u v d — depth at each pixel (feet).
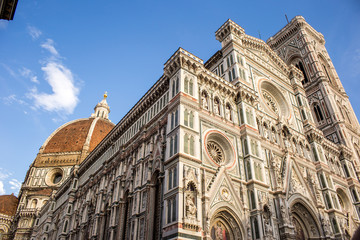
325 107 241.55
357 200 170.71
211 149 109.60
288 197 116.67
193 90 112.16
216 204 93.15
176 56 116.78
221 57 151.23
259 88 147.74
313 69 264.93
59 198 233.35
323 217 126.31
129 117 152.87
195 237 81.20
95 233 137.80
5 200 372.79
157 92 130.11
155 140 117.50
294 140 148.97
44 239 218.59
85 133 426.10
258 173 111.55
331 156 180.34
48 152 389.60
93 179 176.45
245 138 117.91
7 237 313.12
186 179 88.48
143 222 102.99
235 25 152.46
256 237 96.32
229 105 125.39
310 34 302.04
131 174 126.11
